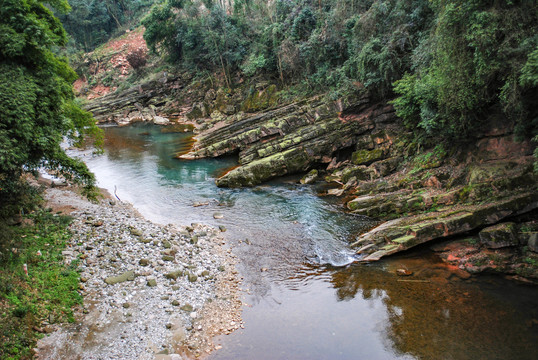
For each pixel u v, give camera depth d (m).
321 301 13.28
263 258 16.33
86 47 77.31
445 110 19.39
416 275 14.59
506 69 15.61
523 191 16.06
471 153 19.88
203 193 24.41
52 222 16.83
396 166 24.14
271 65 42.12
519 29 14.72
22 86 13.69
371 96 28.33
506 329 11.46
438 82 18.69
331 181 25.31
